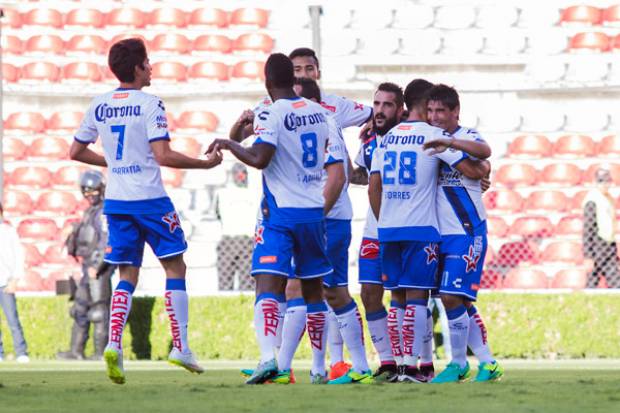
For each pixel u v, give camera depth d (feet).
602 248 182.09
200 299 165.68
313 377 87.04
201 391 73.77
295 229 79.10
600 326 162.20
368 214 94.58
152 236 85.61
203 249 213.87
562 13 242.37
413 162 85.92
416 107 88.07
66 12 254.88
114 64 85.20
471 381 86.74
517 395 69.00
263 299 79.05
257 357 164.14
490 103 234.17
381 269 93.91
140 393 72.64
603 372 112.68
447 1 243.81
